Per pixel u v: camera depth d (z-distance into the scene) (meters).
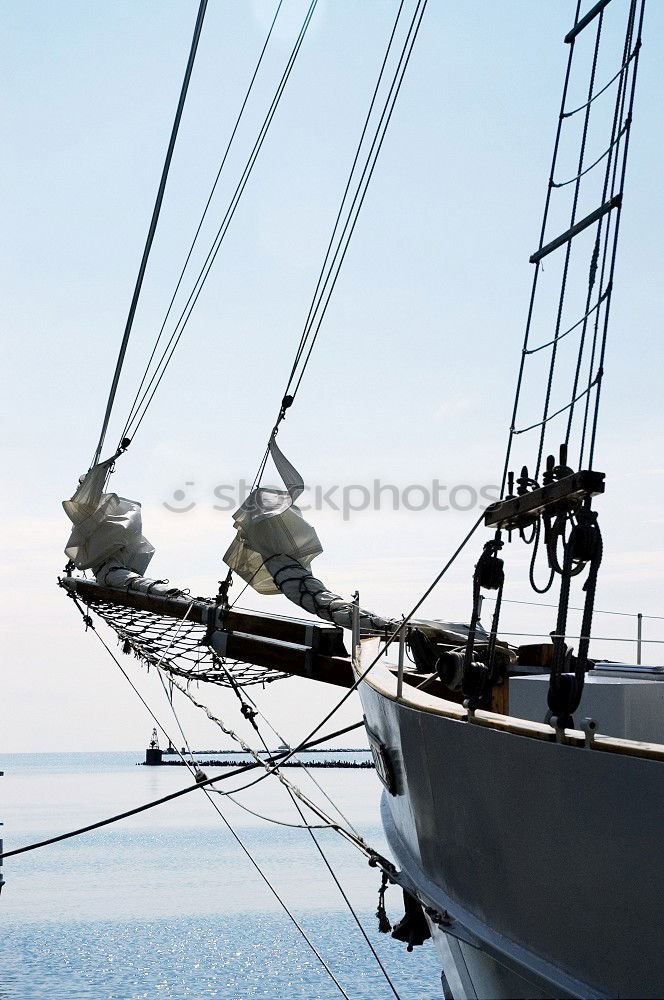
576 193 12.16
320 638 22.06
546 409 11.66
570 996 9.27
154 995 60.09
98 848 163.25
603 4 12.08
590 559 9.41
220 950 73.62
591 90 12.29
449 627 19.03
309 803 17.05
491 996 11.80
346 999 16.59
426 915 13.39
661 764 8.18
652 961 8.36
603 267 10.91
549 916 9.81
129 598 27.55
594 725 8.94
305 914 89.81
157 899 100.50
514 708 18.55
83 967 68.44
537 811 9.84
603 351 10.63
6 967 68.25
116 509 29.59
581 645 9.34
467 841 11.60
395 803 15.38
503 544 11.84
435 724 12.21
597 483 9.23
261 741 22.17
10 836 187.88
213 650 22.91
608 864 8.81
